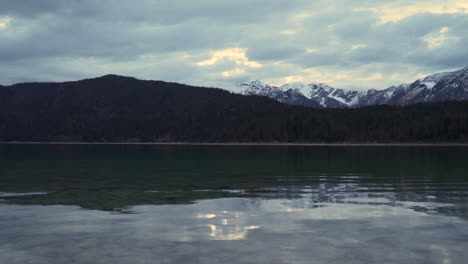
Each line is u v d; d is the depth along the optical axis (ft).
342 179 109.40
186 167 162.30
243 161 204.13
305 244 41.45
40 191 85.87
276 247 40.40
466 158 219.00
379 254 38.09
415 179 107.96
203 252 38.88
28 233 46.29
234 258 37.06
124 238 43.96
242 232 46.57
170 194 80.23
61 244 41.75
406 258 36.94
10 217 55.72
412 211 59.36
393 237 44.06
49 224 51.08
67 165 175.83
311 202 68.59
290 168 152.56
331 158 228.43
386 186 92.22
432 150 367.04
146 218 54.80
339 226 49.49
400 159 211.61
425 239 43.24
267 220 53.21
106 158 241.55
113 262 36.06
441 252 38.65
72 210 61.41
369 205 65.00
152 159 228.63
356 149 409.08
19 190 87.56
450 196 75.31
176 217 55.47
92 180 109.50
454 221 52.08
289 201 69.87
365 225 49.93
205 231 47.06
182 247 40.55
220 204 66.80
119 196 77.20
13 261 36.42
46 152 349.20
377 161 195.11
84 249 39.99
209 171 140.36
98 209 62.13
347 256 37.52
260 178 113.91
